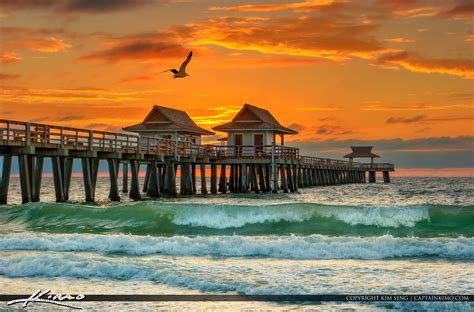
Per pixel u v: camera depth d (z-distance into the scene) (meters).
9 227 23.08
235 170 54.06
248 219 22.56
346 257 16.08
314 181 69.56
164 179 48.72
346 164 85.81
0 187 27.55
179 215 23.09
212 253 16.59
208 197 44.44
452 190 69.12
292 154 53.34
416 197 51.50
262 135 50.62
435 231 21.00
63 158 31.58
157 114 51.62
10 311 11.48
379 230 21.45
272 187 48.66
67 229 22.47
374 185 90.94
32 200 29.44
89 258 15.21
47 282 13.42
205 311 11.16
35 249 17.25
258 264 14.98
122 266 14.25
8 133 25.73
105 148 33.19
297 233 21.41
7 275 14.10
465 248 16.31
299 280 13.09
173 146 42.38
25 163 27.61
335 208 22.27
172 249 16.84
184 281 13.18
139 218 23.45
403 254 16.28
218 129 50.62
